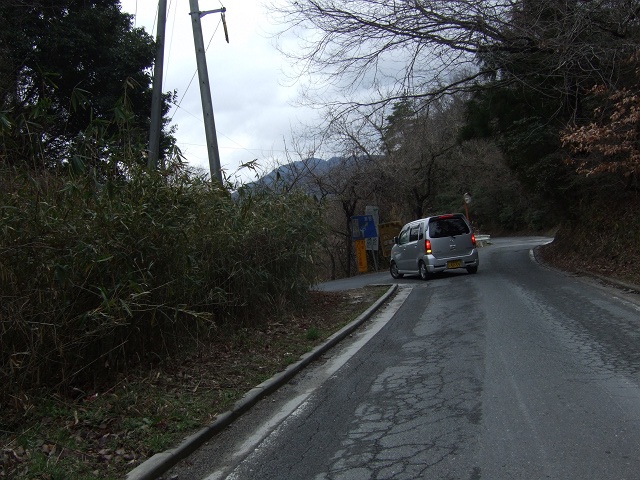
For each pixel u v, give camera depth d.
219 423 5.57
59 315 5.83
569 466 4.09
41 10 13.30
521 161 20.31
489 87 16.09
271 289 11.03
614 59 13.05
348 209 30.39
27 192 5.95
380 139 22.64
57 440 4.96
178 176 7.90
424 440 4.82
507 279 15.89
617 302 10.54
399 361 7.76
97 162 6.86
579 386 5.86
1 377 5.39
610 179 16.72
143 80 14.60
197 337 8.12
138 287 5.97
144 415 5.63
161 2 12.73
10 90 11.24
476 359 7.37
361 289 16.83
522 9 13.72
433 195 35.28
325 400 6.30
